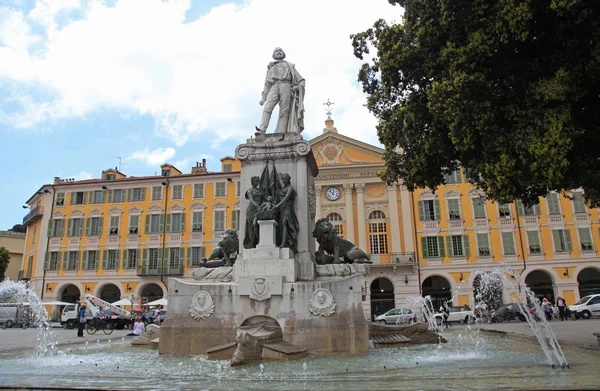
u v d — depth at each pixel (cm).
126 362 767
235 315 891
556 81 934
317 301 873
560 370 618
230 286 907
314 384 528
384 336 1024
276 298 888
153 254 4222
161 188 4362
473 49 1025
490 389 475
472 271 3819
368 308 3847
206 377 582
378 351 899
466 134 1077
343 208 4109
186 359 802
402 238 3959
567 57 960
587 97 1002
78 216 4400
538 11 959
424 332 1057
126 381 558
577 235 3741
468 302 3772
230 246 1041
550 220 3809
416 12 1205
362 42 1447
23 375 613
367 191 4131
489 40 1016
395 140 1438
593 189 1098
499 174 1019
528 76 1022
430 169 1355
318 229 1059
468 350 910
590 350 855
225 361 766
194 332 895
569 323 2227
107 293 4322
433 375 582
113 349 1051
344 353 843
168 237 4244
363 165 4097
